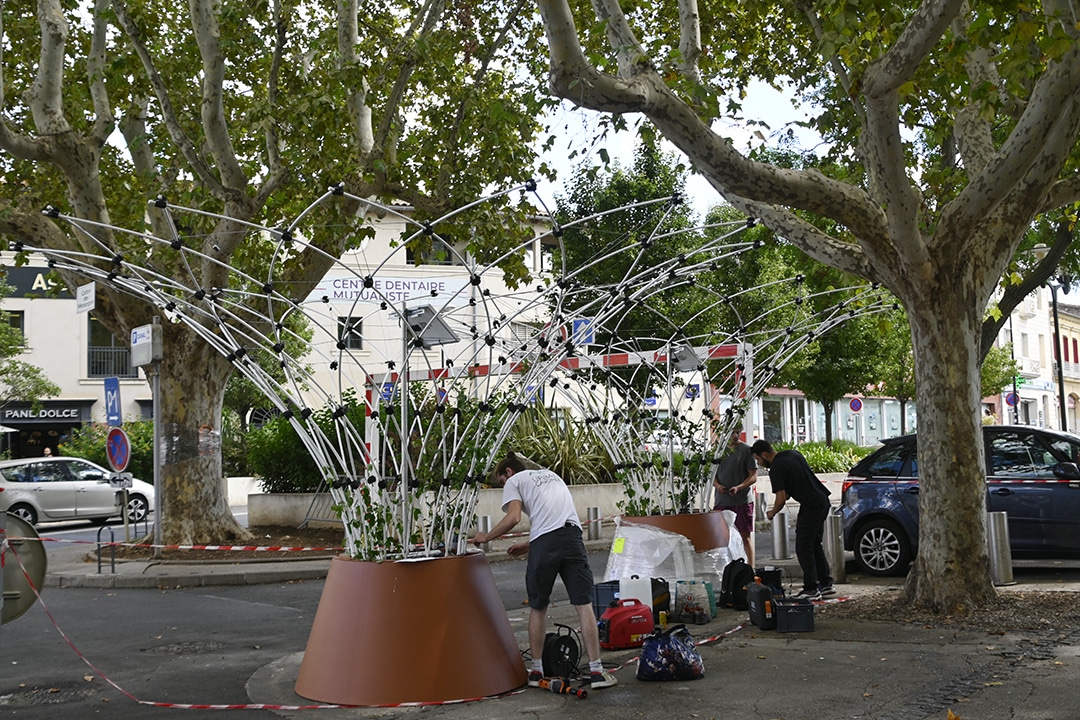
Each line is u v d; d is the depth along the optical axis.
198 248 14.67
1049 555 11.44
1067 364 66.25
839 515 12.16
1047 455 11.67
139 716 6.52
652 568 9.30
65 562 15.19
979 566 9.02
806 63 14.24
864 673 6.93
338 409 7.29
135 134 16.55
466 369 7.61
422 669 6.54
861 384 33.41
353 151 15.14
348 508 7.09
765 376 11.39
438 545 7.15
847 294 13.23
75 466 23.39
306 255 15.51
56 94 14.36
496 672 6.74
